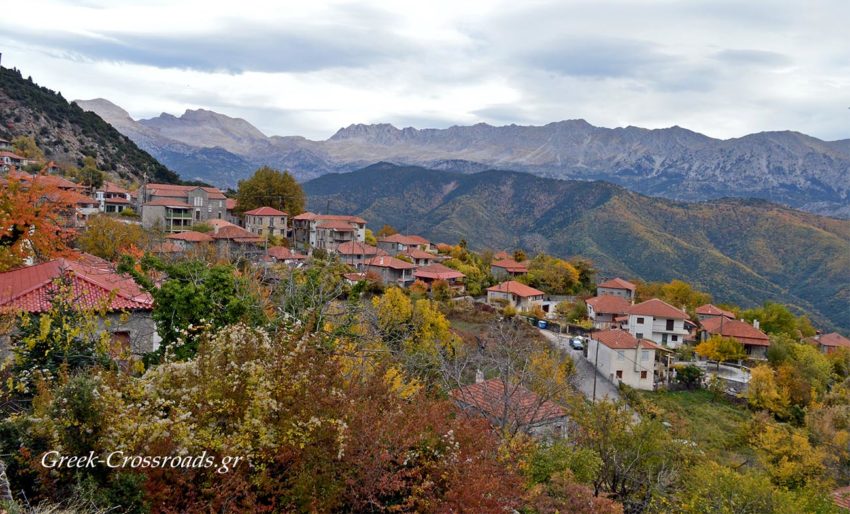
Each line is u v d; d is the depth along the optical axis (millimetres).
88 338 12391
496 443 10820
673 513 18828
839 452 31125
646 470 20875
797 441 28250
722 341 53938
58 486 7219
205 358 8773
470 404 19297
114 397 7758
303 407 8258
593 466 18438
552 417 23672
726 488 18938
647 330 62438
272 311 17094
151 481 7203
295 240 80312
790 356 53188
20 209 21094
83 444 7371
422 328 32594
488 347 30875
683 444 23344
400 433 8492
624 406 30141
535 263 85312
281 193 87312
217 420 8039
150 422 7480
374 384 9664
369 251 75000
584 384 44031
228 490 7379
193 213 78250
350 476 8148
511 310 59438
